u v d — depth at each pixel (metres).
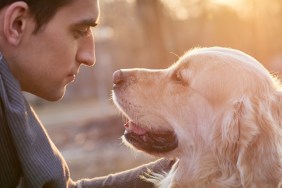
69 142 16.53
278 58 31.09
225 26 32.41
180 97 3.79
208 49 3.89
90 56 2.74
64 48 2.60
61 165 2.55
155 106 3.85
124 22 28.88
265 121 3.28
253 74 3.56
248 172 3.20
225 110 3.53
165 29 25.42
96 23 2.70
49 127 21.08
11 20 2.50
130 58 32.47
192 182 3.64
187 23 31.25
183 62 3.86
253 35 32.00
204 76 3.70
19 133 2.40
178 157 3.79
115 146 14.58
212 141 3.56
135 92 3.90
